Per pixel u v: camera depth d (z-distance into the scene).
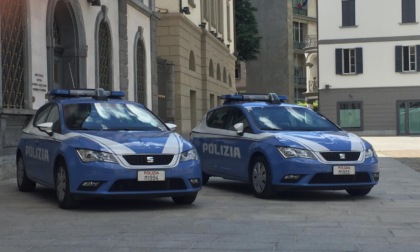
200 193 10.39
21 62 12.97
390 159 18.81
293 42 61.66
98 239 6.33
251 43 48.56
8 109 12.06
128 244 6.08
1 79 11.91
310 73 52.16
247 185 11.68
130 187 7.86
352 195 9.94
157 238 6.37
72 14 15.41
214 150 11.06
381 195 10.02
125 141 8.10
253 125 10.05
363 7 41.47
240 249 5.82
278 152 9.14
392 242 6.10
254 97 11.48
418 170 14.85
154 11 22.42
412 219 7.53
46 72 13.98
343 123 42.19
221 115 11.30
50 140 8.91
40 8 13.67
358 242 6.11
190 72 27.86
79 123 8.92
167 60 25.48
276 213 8.05
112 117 9.20
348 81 41.88
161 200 9.30
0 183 11.79
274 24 60.81
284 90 60.75
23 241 6.27
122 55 19.03
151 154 7.99
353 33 41.72
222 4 36.97
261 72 61.62
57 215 7.89
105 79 17.83
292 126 10.14
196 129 11.92
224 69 37.81
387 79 41.31
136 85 20.41
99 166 7.77
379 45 41.38
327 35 42.16
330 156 8.99
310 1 64.00
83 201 9.12
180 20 25.73
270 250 5.76
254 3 61.19
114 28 18.41
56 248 5.93
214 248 5.87
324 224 7.17
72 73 15.76
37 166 9.48
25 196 9.91
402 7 40.94
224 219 7.57
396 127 41.28
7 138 12.43
